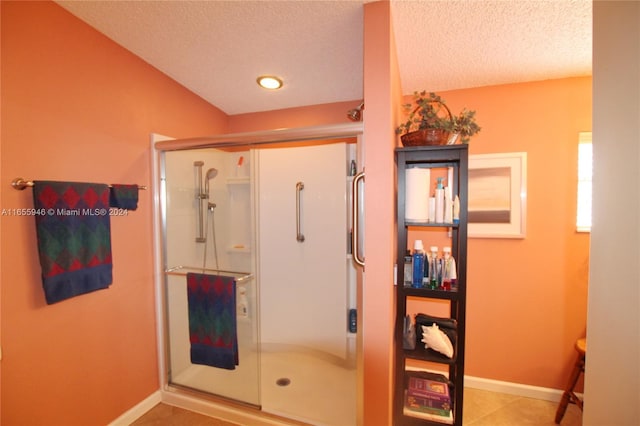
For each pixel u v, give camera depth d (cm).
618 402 63
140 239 168
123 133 158
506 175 188
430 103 137
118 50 154
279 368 213
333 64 173
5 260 111
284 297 234
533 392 188
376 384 125
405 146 138
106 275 142
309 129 145
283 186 232
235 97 222
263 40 149
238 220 212
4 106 110
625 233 61
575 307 181
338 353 212
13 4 112
